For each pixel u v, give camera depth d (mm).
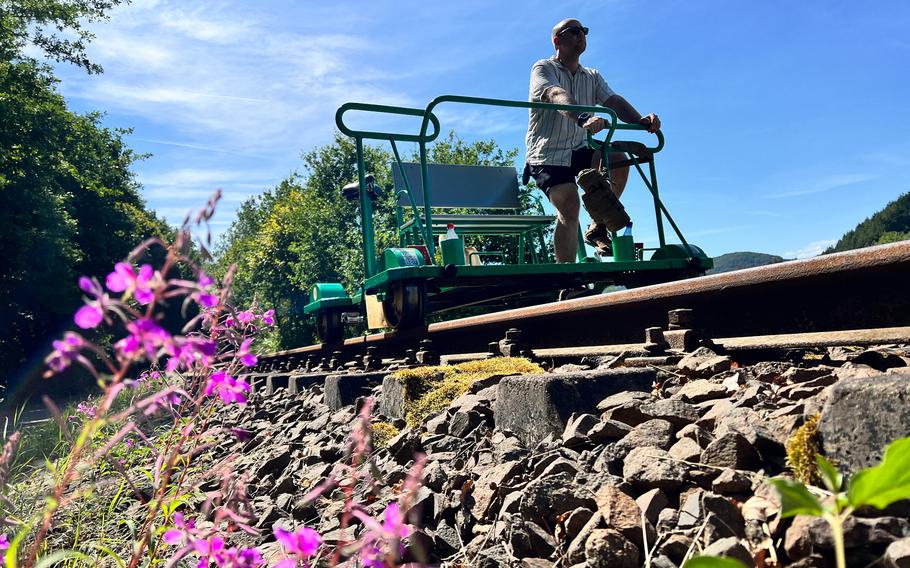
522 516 1910
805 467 1585
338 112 6586
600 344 4699
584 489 1876
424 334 6277
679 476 1771
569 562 1686
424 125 6598
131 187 46219
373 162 29312
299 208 39125
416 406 3541
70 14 22938
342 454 3207
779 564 1391
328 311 9070
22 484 2623
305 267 31797
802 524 1366
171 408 1372
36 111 23188
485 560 1800
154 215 49656
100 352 922
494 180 9273
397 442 2953
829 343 2955
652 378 2830
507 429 2771
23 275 24750
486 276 6398
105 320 908
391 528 952
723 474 1695
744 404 2189
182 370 1319
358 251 23359
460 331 6105
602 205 6277
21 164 23484
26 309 26391
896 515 1322
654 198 7074
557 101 6762
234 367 1342
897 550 1201
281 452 3498
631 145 6945
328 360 8297
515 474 2225
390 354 7289
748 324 3807
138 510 2582
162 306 966
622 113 7570
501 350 4656
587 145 7203
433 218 8000
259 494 3100
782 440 1749
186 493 1833
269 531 2438
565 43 7375
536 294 8156
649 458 1882
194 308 1270
